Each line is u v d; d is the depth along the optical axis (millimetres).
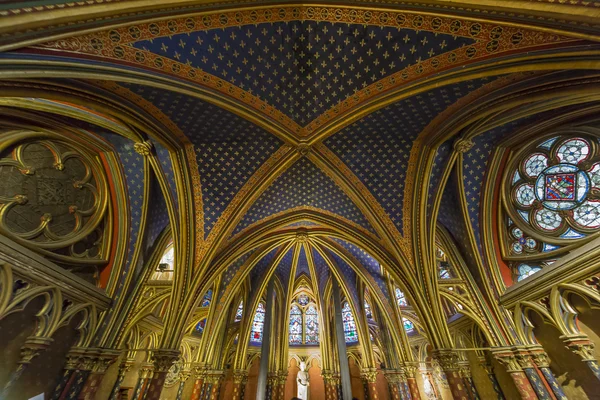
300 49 6211
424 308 9594
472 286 9484
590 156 7066
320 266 18156
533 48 4473
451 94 6586
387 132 8578
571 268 6648
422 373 18781
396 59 6020
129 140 8352
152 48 5020
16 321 6426
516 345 8305
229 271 14734
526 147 8344
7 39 3023
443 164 8859
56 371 7391
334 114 7676
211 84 6285
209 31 5301
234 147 9016
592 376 6883
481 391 13297
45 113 6594
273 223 11875
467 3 4285
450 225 10289
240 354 16000
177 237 9578
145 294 10727
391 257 10758
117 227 9117
